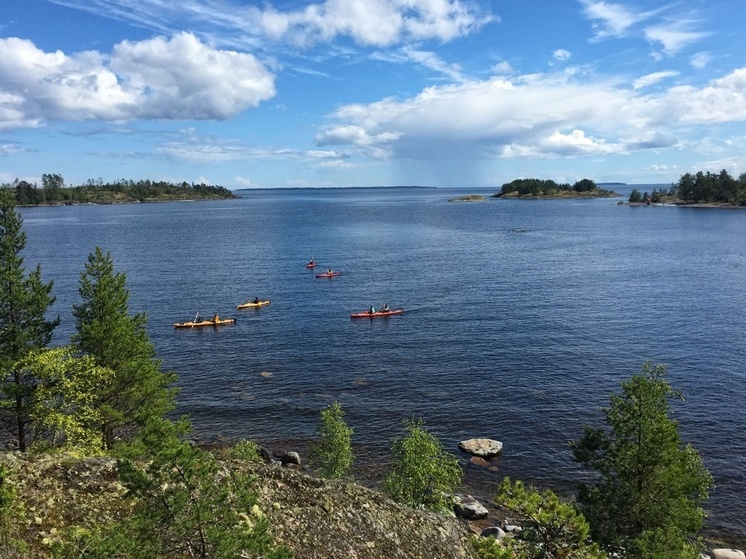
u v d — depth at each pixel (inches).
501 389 1968.5
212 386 2050.9
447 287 3762.3
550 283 3821.4
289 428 1713.8
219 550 454.6
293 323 2913.4
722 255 4972.9
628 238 6481.3
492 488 1393.9
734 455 1489.9
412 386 2016.5
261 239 6889.8
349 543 700.0
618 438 959.0
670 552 804.6
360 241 6619.1
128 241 6638.8
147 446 490.3
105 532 585.0
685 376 2038.6
